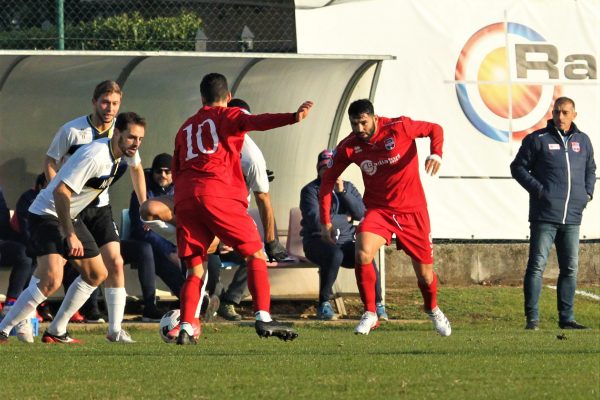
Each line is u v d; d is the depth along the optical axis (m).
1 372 19.78
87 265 26.61
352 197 39.47
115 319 27.80
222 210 23.45
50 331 27.70
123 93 40.91
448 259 46.81
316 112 41.97
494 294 43.94
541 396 15.77
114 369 20.11
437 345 25.86
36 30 50.47
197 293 24.66
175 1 54.19
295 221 41.25
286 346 25.80
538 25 48.84
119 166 26.41
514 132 48.28
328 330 34.09
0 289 39.62
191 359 21.84
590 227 48.50
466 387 16.86
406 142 28.91
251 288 23.72
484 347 24.95
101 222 27.31
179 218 23.91
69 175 24.81
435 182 47.62
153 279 36.56
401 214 29.27
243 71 40.81
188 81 40.94
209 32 54.44
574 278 37.56
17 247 34.94
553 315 41.28
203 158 23.56
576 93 48.94
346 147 29.25
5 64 38.22
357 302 42.81
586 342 26.92
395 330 35.28
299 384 17.47
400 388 16.81
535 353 22.83
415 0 47.81
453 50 47.97
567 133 37.34
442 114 47.84
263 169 26.48
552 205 36.91
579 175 37.12
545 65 48.81
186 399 16.09
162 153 37.94
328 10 47.22
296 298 42.44
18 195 40.09
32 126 40.06
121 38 52.59
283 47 53.84
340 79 41.12
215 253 36.12
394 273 46.03
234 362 21.09
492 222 47.84
